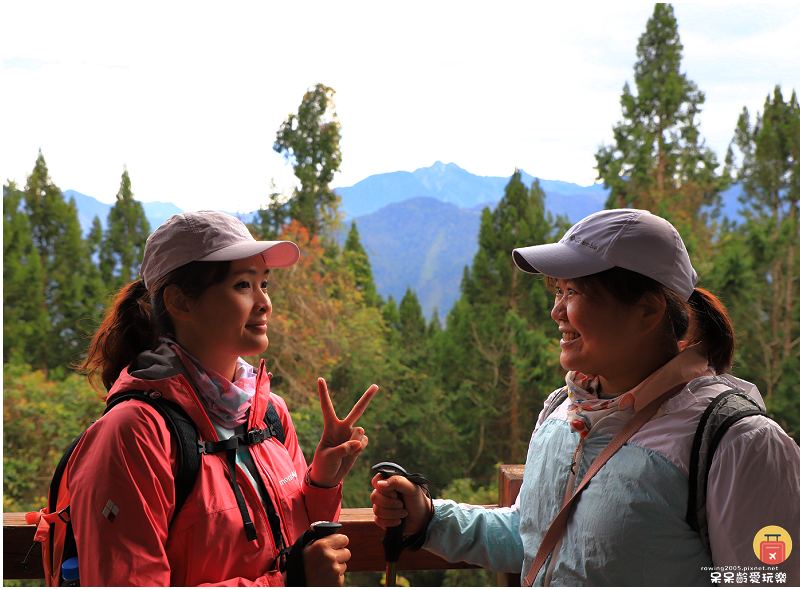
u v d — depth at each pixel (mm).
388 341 14844
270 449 1273
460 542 1396
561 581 1153
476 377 14523
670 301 1171
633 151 13133
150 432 1072
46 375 13203
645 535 1060
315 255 11281
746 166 11898
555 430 1303
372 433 12617
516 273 15438
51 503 1142
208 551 1088
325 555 1133
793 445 1021
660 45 13125
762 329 10195
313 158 12062
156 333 1266
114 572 987
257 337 1240
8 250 13664
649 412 1142
